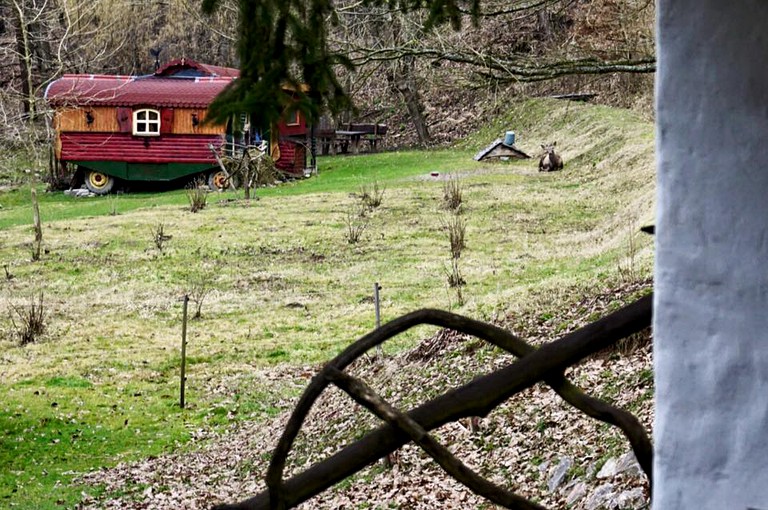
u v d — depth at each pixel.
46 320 23.27
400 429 2.72
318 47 3.26
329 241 30.03
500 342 2.84
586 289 16.55
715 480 2.75
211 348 21.25
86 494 13.80
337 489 11.95
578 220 30.47
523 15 10.44
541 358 2.73
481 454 11.59
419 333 19.59
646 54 10.30
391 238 30.00
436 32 9.34
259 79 3.12
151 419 17.34
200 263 28.22
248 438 15.89
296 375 19.53
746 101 2.67
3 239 31.59
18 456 15.43
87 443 16.12
